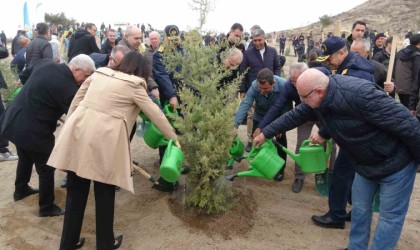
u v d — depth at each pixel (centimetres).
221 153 378
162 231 375
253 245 364
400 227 314
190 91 412
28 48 702
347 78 301
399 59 688
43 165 393
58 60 772
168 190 461
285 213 433
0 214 410
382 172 303
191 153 389
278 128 375
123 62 335
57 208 414
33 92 378
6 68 834
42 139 383
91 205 435
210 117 377
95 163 311
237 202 422
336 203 400
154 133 404
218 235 372
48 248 357
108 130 311
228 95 414
